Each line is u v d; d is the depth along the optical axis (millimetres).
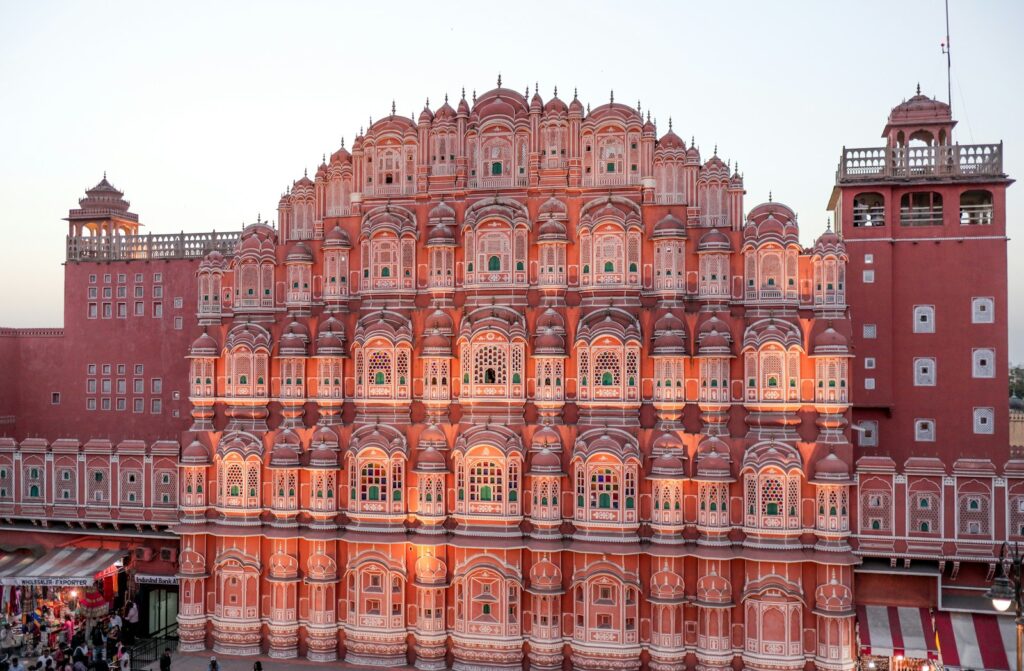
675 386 46625
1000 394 51562
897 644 43281
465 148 51625
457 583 48125
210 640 51500
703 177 49406
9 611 55562
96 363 66812
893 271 53156
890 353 52594
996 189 52406
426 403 49656
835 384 45656
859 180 53562
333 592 50156
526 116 51094
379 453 48906
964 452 51781
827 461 44625
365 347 50656
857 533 45562
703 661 45375
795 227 47812
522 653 47688
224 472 51344
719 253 47844
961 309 52281
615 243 48656
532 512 47469
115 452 55531
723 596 45281
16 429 67375
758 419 46500
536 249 49969
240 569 51031
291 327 51750
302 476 51062
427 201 52031
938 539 45219
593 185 49938
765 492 45281
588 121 50125
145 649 51938
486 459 47844
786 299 47500
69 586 54688
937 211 53375
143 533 55062
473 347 49156
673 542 45594
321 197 53719
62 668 46531
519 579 47406
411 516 49344
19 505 56844
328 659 49719
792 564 44938
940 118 54438
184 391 65125
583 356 48219
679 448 46062
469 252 50375
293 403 51406
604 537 46344
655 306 48625
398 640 48906
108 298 67062
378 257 51688
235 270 54031
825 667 44156
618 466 46375
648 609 46625
